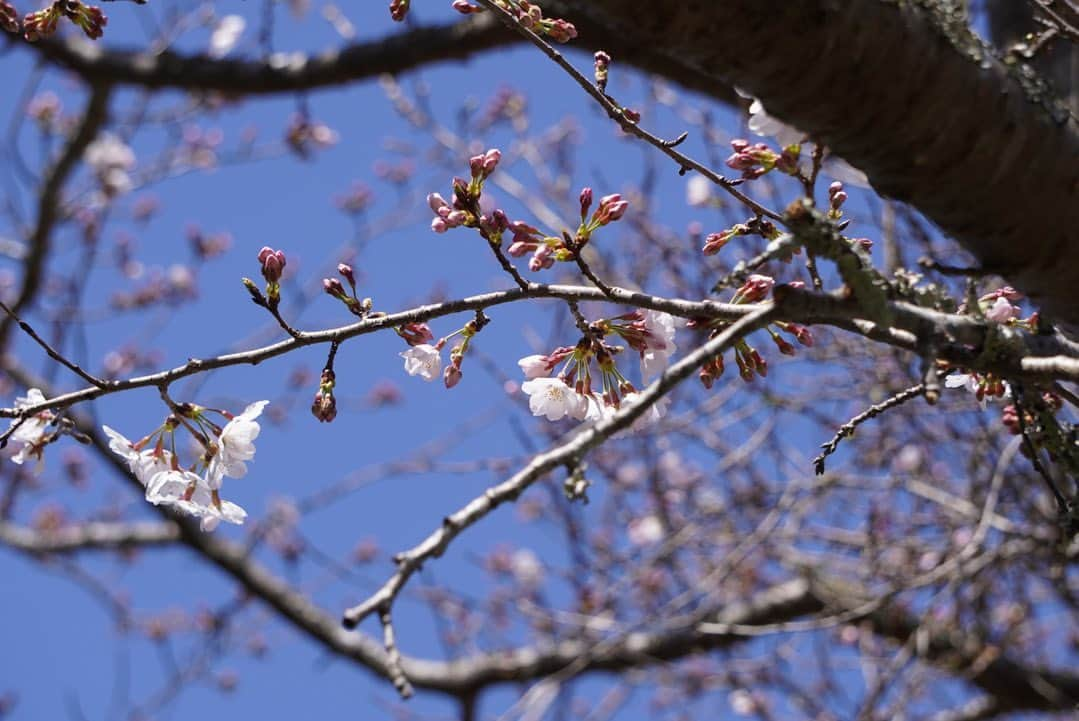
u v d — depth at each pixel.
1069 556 5.55
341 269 2.55
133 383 2.47
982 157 2.23
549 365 2.70
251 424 2.72
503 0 2.65
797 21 2.08
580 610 7.29
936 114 2.19
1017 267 2.34
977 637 6.67
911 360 6.08
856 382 6.28
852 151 2.28
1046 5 2.50
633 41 2.23
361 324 2.47
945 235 2.45
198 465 2.76
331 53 7.32
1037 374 2.15
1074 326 2.46
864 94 2.16
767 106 2.23
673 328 2.67
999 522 5.53
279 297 2.45
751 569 7.33
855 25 2.11
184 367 2.46
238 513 2.73
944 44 2.18
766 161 2.50
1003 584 6.81
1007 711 7.45
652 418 2.70
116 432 2.72
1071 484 5.27
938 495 6.02
